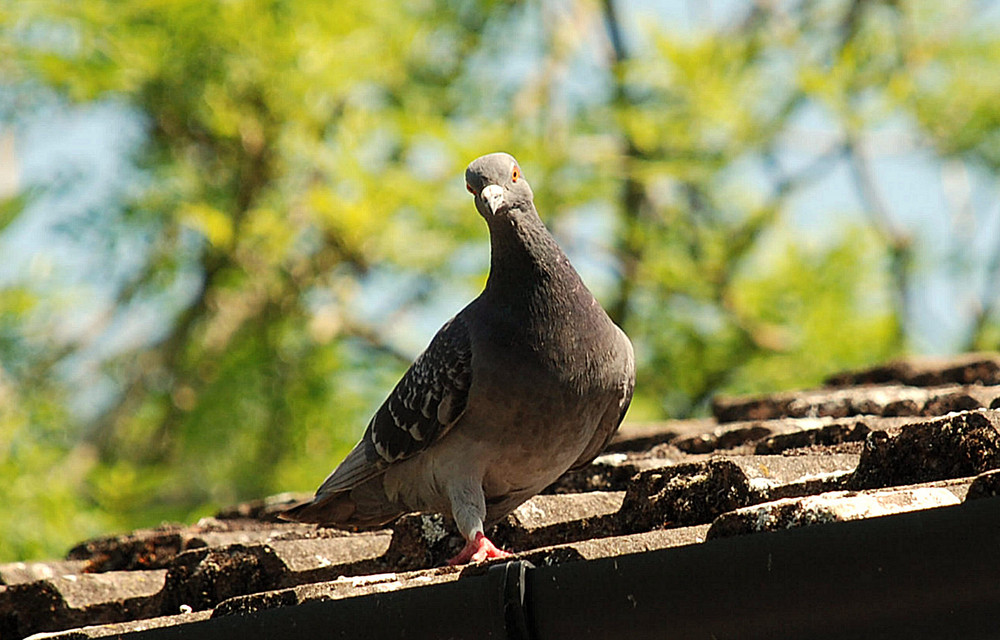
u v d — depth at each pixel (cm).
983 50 1855
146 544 666
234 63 1367
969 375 757
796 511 350
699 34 1697
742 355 1761
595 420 538
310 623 409
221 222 1387
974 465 410
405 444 542
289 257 1538
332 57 1376
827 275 1761
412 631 387
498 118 1795
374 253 1475
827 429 560
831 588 319
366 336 1689
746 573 331
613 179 1762
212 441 1576
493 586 371
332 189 1403
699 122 1678
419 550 550
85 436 1600
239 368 1560
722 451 629
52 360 1562
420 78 1744
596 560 356
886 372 796
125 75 1384
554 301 514
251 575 546
